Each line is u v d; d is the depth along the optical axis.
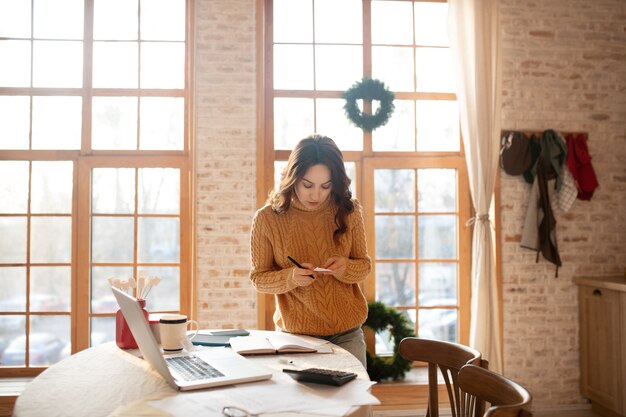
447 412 3.92
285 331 2.36
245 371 1.69
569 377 4.12
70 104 4.12
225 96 3.95
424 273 4.29
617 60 4.25
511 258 4.11
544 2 4.18
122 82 4.15
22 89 4.09
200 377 1.63
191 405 1.41
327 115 4.29
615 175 4.23
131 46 4.16
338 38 4.31
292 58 4.27
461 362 1.88
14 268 4.04
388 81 4.35
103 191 4.10
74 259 4.03
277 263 2.32
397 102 4.34
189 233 4.07
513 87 4.15
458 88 4.07
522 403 1.24
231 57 3.96
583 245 4.18
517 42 4.16
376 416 3.89
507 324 4.09
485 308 3.92
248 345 2.05
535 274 4.12
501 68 4.05
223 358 1.87
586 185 4.09
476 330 3.92
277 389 1.55
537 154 4.10
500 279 4.10
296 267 2.14
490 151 4.00
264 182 4.13
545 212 4.03
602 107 4.23
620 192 4.23
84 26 4.13
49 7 4.13
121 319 2.11
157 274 4.08
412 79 4.36
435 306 4.28
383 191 4.29
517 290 4.11
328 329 2.26
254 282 2.27
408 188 4.31
